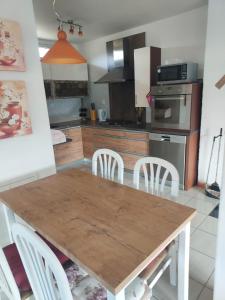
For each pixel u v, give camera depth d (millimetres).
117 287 786
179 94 2834
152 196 1438
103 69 4457
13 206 1398
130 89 4027
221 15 2449
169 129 3070
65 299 792
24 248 926
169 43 3359
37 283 971
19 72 1947
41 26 3359
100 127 3912
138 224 1136
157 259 1304
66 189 1605
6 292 1136
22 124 2004
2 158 1946
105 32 3889
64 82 4262
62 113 4707
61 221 1196
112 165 2135
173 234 1062
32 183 1745
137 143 3443
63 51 1791
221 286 1193
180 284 1351
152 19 3309
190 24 3086
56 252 1323
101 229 1107
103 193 1513
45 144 2250
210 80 2684
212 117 2773
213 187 2895
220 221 1095
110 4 2662
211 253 1897
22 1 1894
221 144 2766
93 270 854
